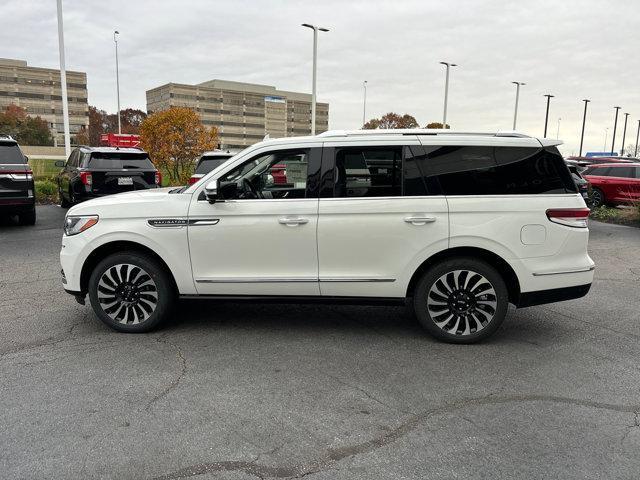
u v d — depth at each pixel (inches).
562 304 247.8
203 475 112.7
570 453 121.5
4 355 179.0
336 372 166.6
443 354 182.1
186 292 197.3
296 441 126.1
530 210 184.9
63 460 117.7
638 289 277.4
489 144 187.2
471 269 186.7
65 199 621.3
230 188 194.5
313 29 1311.5
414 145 187.5
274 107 5423.2
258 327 210.4
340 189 189.2
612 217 592.4
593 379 162.2
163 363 172.9
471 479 111.6
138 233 193.9
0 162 428.5
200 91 4950.8
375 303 192.9
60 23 839.7
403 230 186.1
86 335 199.8
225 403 145.0
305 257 191.0
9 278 289.3
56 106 4832.7
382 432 130.5
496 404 145.5
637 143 2930.6
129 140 1382.9
